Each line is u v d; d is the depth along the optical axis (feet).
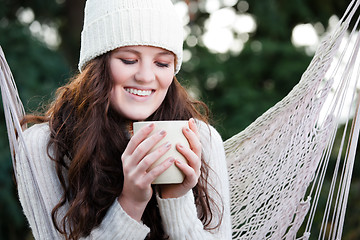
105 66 5.01
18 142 5.05
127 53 4.89
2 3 17.65
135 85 4.95
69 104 5.36
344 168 4.92
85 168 5.11
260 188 5.97
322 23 19.76
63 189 5.12
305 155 5.59
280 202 5.76
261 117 5.95
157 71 4.99
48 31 18.93
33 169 4.71
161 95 5.08
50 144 5.17
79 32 18.97
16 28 16.57
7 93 4.58
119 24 4.85
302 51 18.94
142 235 4.64
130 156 4.27
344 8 19.57
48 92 15.69
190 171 4.31
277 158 5.88
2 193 14.47
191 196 4.95
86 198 4.97
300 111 5.71
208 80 19.06
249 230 5.94
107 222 4.65
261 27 19.57
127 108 5.01
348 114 4.97
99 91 4.99
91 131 5.06
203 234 4.90
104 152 5.14
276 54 18.92
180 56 5.17
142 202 4.51
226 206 5.68
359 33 5.07
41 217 4.99
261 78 19.20
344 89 5.19
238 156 6.18
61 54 17.42
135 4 4.88
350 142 4.93
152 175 4.22
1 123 15.24
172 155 4.26
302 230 13.92
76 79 5.39
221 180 5.76
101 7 4.96
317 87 5.57
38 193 4.79
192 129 4.43
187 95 5.96
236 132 17.60
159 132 4.19
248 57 19.11
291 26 19.74
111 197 5.05
